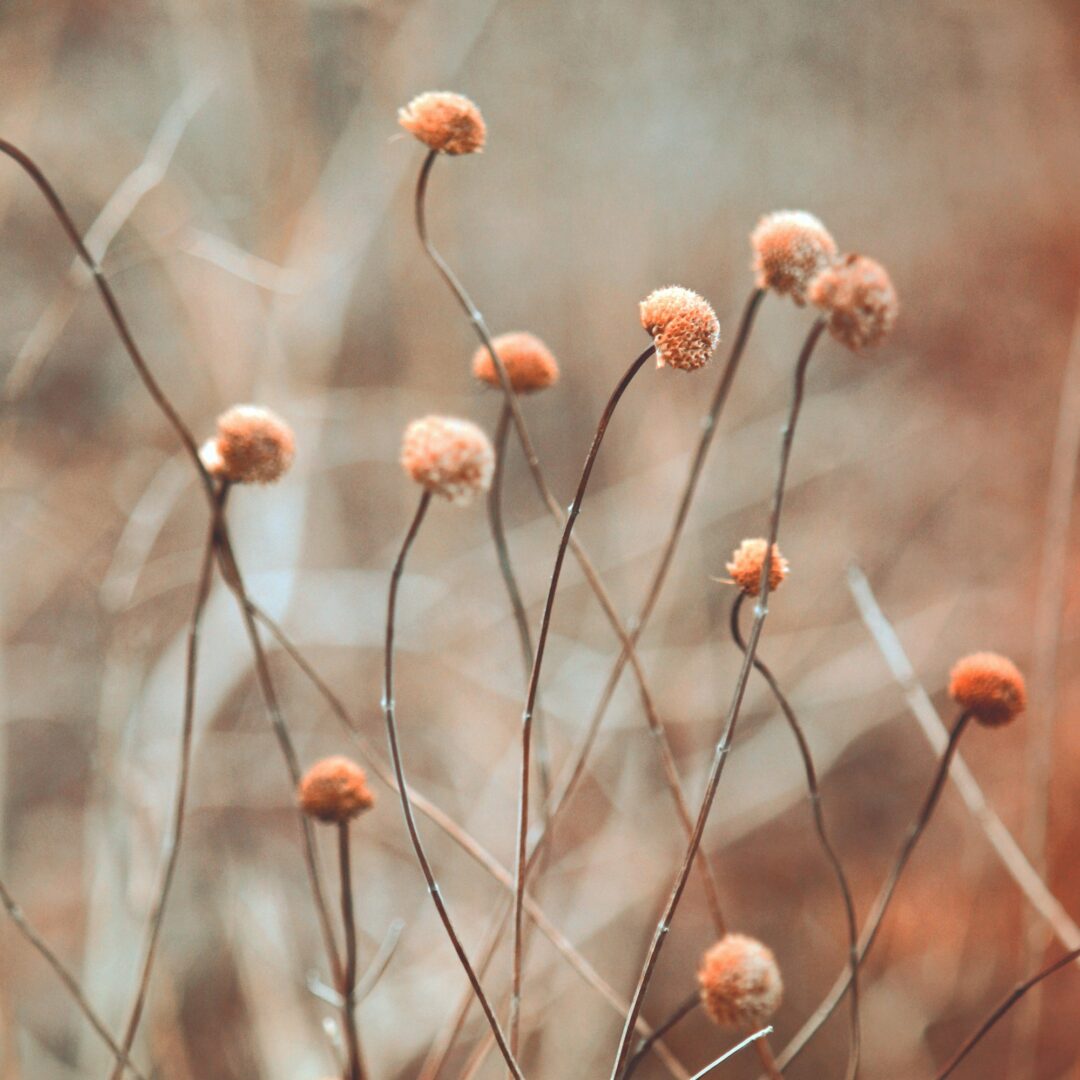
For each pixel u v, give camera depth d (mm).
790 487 1357
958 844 1097
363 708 1107
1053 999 963
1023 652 1224
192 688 607
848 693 1128
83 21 1283
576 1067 833
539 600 1218
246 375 1058
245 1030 814
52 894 971
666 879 972
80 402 1250
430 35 1246
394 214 1208
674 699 1065
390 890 998
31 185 1239
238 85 1118
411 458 574
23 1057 795
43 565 1095
